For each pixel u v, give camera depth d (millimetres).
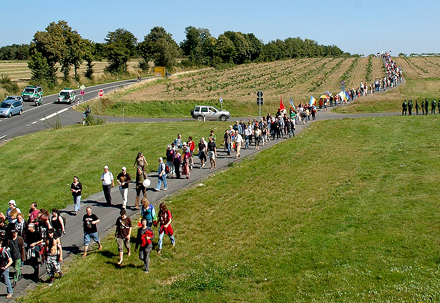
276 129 32688
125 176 17172
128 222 12641
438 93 57156
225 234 14883
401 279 10711
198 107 46219
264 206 17469
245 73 102500
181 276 12039
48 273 11531
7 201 18375
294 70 106125
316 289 10664
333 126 36438
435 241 12891
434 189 17922
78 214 16875
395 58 127562
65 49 74500
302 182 20641
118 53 99500
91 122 39938
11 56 157000
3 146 29516
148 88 77688
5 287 11508
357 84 73938
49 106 53406
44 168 24328
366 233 14055
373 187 19156
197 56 141750
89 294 10953
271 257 12914
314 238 13992
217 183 20500
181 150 26734
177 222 15906
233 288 11195
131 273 12156
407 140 29484
